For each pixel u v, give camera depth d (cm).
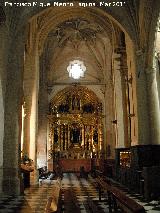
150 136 1488
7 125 1443
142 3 1494
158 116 1498
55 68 3484
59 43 3206
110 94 3120
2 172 1362
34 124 1980
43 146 3070
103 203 1050
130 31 1606
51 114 3419
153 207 918
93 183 1917
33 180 1866
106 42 3117
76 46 3353
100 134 3384
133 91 1622
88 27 3036
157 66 1788
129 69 1745
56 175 2755
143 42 1544
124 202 528
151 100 1507
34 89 2011
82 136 3447
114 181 1959
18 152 1442
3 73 1399
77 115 3428
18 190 1338
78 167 3334
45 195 1296
